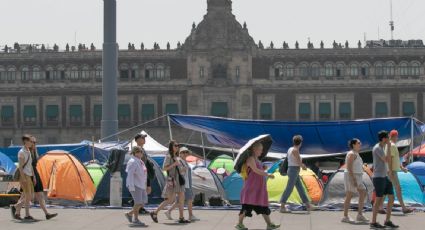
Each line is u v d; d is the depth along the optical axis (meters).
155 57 182.88
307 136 68.69
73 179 52.62
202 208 48.47
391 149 41.09
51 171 53.09
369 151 69.31
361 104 182.00
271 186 50.94
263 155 37.16
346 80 181.50
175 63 182.88
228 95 181.62
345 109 181.62
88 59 184.00
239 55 181.25
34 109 184.25
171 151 40.28
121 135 182.00
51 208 49.31
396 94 181.62
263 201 35.81
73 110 183.88
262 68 181.75
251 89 181.25
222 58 181.50
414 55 181.50
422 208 48.12
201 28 182.12
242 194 36.06
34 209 48.50
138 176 38.78
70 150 84.81
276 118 181.25
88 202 52.72
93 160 74.38
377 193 37.00
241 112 180.75
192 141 178.00
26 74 184.62
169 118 71.19
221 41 181.38
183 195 40.25
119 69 183.50
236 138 70.19
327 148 69.25
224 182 54.88
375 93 181.75
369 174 48.78
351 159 39.50
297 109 181.62
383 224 38.72
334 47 183.50
